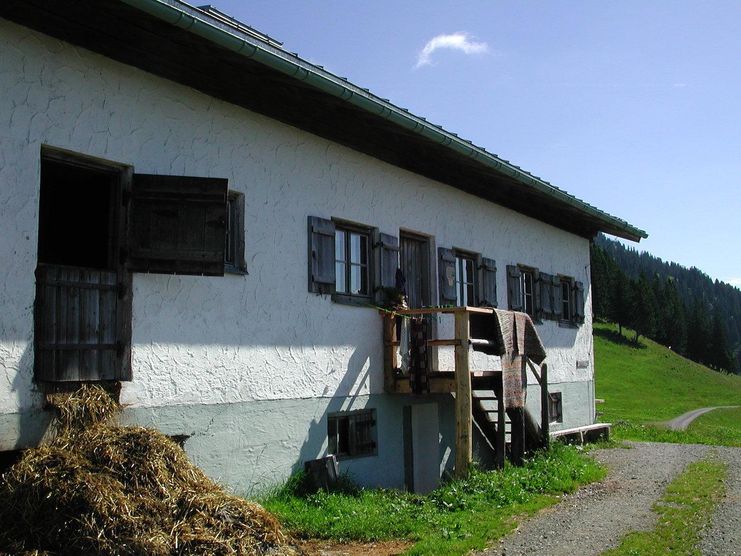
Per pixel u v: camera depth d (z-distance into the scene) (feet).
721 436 70.64
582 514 26.78
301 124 30.45
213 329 26.04
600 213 52.65
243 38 24.13
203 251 23.62
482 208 44.55
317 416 30.30
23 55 20.85
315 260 30.68
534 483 31.45
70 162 22.44
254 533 18.47
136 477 18.63
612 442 52.54
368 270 34.83
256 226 28.19
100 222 28.07
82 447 19.26
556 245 54.60
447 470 38.75
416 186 38.34
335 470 29.86
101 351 22.38
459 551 21.15
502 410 34.86
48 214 30.25
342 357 31.96
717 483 34.01
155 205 23.61
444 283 39.52
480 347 34.78
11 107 20.48
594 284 285.02
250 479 26.96
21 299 20.34
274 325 28.60
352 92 27.91
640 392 190.80
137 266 23.30
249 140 28.19
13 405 19.92
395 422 35.04
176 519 18.03
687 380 221.66
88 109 22.52
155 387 23.84
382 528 23.34
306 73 25.77
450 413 39.55
